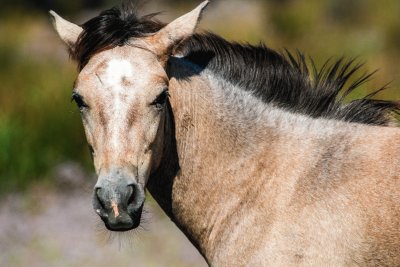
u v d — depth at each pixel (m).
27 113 22.83
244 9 48.00
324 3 44.09
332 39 32.34
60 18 9.30
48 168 21.14
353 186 8.97
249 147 9.36
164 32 8.88
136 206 8.33
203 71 9.50
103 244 16.94
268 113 9.48
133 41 8.82
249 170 9.30
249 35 34.91
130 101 8.39
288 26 35.75
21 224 17.86
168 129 9.16
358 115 9.42
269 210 9.12
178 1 48.12
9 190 20.45
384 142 9.15
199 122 9.33
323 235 8.85
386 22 36.72
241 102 9.48
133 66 8.53
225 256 9.28
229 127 9.38
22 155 21.11
